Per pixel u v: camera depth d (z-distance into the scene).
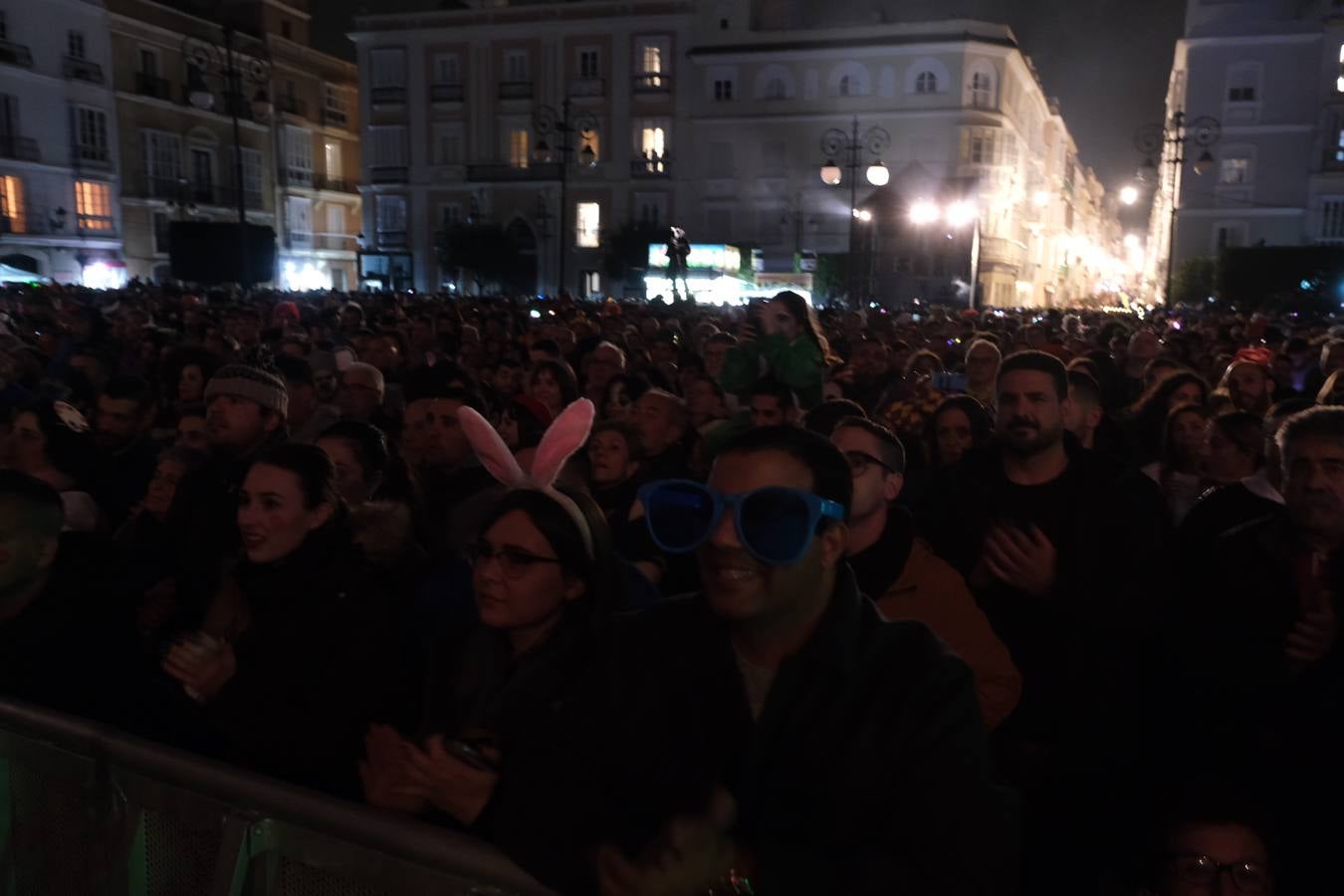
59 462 4.83
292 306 13.74
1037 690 3.01
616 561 2.68
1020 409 3.24
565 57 49.53
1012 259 50.06
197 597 3.75
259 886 1.90
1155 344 9.27
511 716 2.34
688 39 48.28
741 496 1.72
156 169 44.53
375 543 3.08
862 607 1.82
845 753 1.68
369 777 2.33
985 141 46.53
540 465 2.49
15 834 2.24
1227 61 42.16
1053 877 2.78
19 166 38.38
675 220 49.16
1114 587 3.00
